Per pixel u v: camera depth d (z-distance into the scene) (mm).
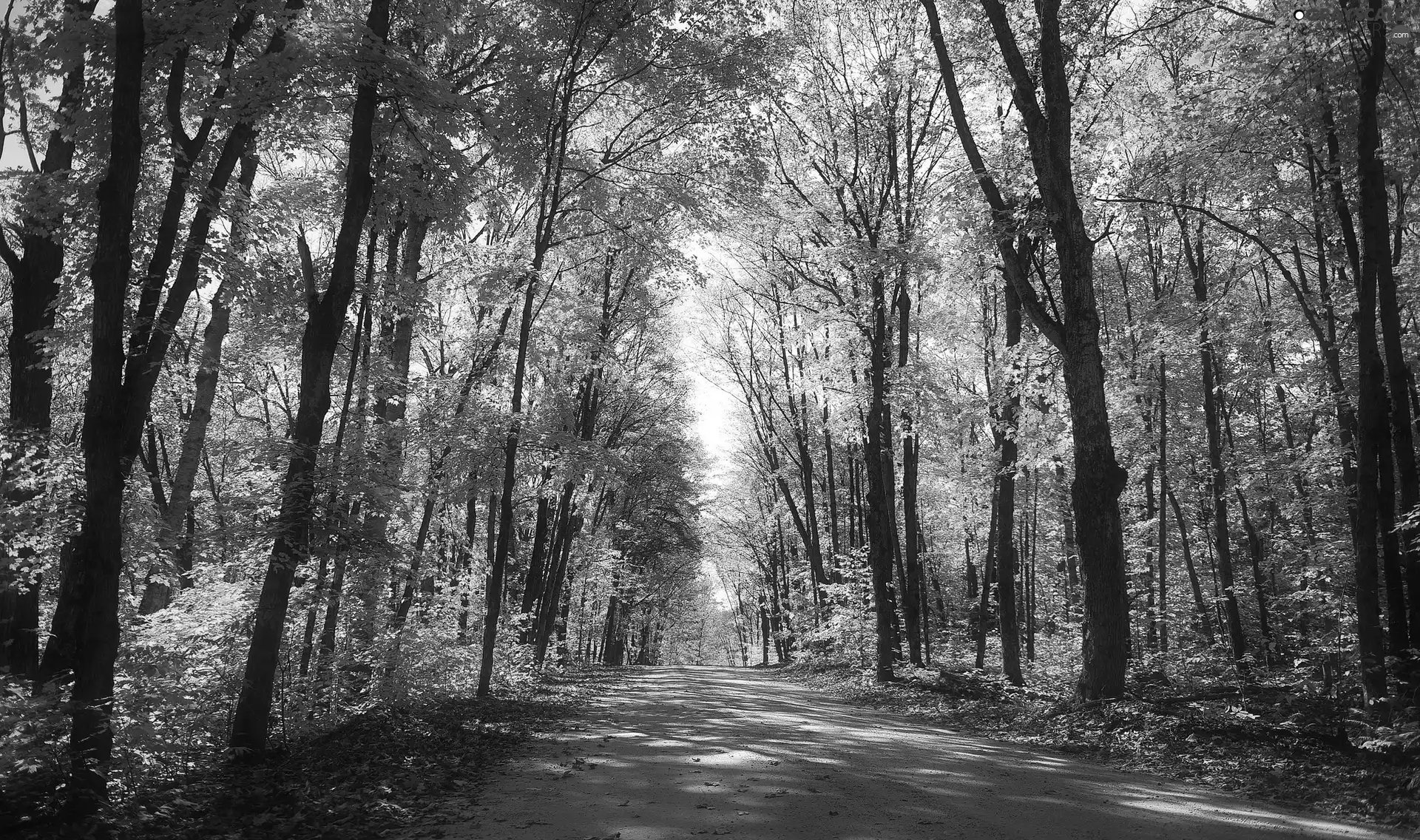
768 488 43375
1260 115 13719
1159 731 10562
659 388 32250
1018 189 15836
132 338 9062
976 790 7906
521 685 20219
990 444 23156
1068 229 13047
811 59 22656
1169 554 27406
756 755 10031
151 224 10328
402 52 10078
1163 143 15812
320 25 9906
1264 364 20656
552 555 30594
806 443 33312
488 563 21141
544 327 20500
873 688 20516
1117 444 22688
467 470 17250
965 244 16922
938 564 37188
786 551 47094
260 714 9648
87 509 7320
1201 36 16219
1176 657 21578
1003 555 19141
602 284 26125
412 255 16922
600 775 8711
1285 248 18406
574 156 19156
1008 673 18719
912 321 25156
